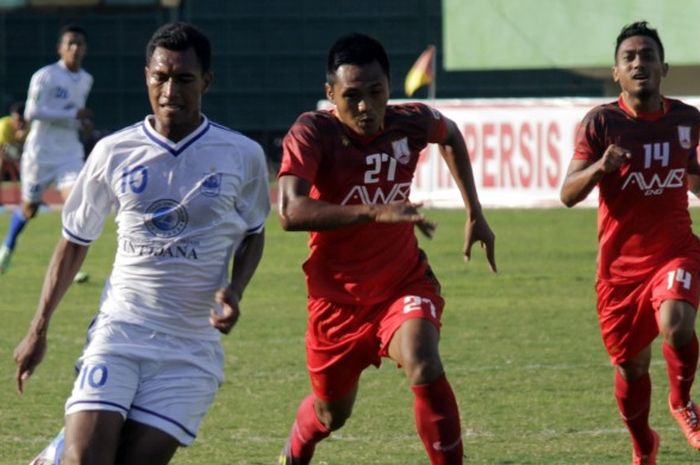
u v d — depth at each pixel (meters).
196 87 17.67
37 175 51.44
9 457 24.16
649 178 23.95
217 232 17.94
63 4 98.06
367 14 108.38
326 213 18.98
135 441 17.39
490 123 74.44
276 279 51.38
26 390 30.47
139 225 17.81
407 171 21.00
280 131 109.75
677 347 23.38
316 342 21.02
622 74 24.27
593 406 28.55
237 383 31.38
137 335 17.73
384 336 20.08
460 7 89.94
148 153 17.80
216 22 109.50
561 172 73.50
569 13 88.69
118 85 111.56
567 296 46.09
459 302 44.81
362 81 19.83
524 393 29.94
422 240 63.28
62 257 18.23
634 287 23.92
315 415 21.84
